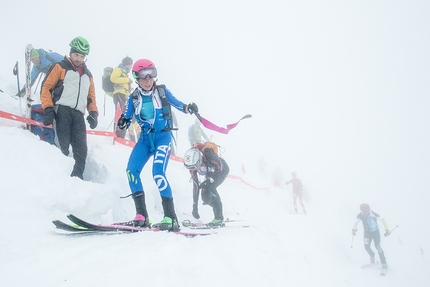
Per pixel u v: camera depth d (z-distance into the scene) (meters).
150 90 3.59
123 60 8.01
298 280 3.58
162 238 2.85
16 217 2.92
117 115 7.53
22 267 2.18
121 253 2.34
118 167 5.34
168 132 3.72
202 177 8.86
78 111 4.54
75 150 4.44
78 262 2.21
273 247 4.21
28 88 4.78
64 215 3.35
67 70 4.43
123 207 4.57
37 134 4.74
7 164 3.37
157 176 3.47
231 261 2.87
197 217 5.98
